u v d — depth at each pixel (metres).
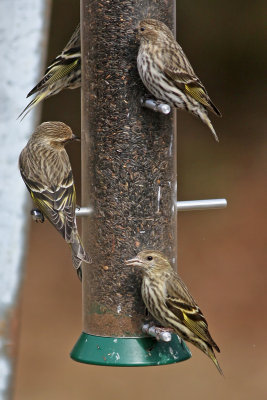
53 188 10.54
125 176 10.71
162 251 10.88
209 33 30.89
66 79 12.16
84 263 10.95
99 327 10.62
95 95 10.77
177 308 10.20
